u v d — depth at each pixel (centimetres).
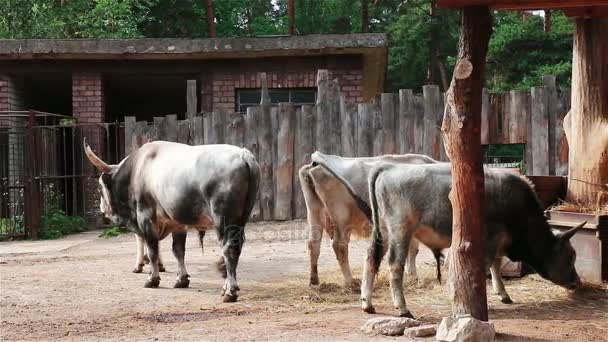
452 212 668
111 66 1603
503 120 1283
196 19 3078
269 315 723
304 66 1580
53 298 827
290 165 1385
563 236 751
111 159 1653
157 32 3006
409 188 687
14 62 1595
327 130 1370
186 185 823
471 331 575
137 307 775
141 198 899
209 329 661
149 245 898
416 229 695
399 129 1333
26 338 646
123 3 2520
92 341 627
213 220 808
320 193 834
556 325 654
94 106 1602
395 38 2969
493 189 717
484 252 612
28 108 1786
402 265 691
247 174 806
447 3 600
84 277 966
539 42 2478
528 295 786
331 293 831
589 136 890
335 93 1373
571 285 755
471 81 605
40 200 1478
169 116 1442
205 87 1603
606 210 847
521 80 2488
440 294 798
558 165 1262
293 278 920
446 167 693
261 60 1591
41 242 1394
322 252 1119
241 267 1009
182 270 890
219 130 1409
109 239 1395
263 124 1396
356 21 3619
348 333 628
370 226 838
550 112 1268
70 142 1792
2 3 2459
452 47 2953
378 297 801
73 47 1535
